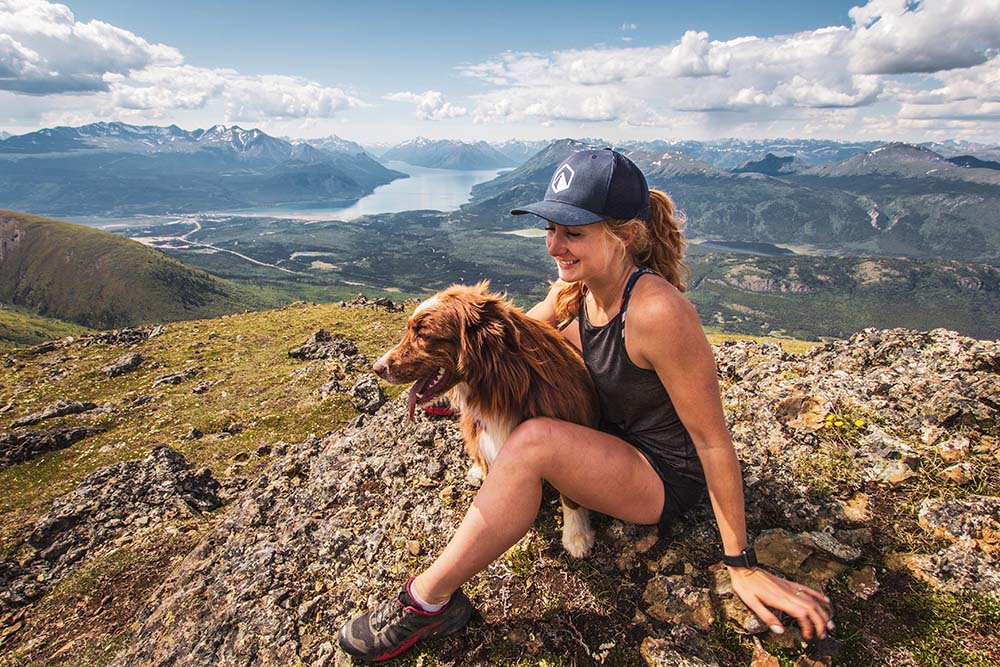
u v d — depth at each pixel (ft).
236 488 15.64
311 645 4.43
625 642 3.84
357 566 5.09
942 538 4.04
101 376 34.19
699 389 3.35
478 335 3.80
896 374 6.02
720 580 4.02
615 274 3.51
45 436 22.85
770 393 5.82
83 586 9.58
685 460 3.87
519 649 3.89
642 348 3.41
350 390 23.73
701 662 3.62
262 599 5.01
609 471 3.58
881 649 3.51
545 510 4.89
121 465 15.25
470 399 4.07
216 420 23.45
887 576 3.89
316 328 41.81
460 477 5.82
